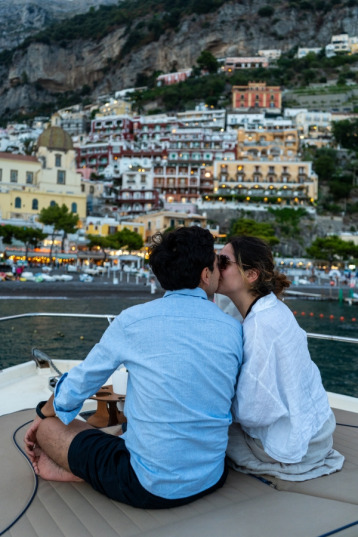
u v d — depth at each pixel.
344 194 123.38
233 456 2.73
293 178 114.19
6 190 87.44
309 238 104.81
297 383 2.54
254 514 2.23
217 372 2.29
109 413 3.95
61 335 20.66
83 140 145.75
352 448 3.20
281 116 154.62
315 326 29.19
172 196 111.75
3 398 5.24
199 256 2.35
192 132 132.00
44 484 2.59
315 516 2.21
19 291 43.62
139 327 2.27
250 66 196.88
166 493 2.23
